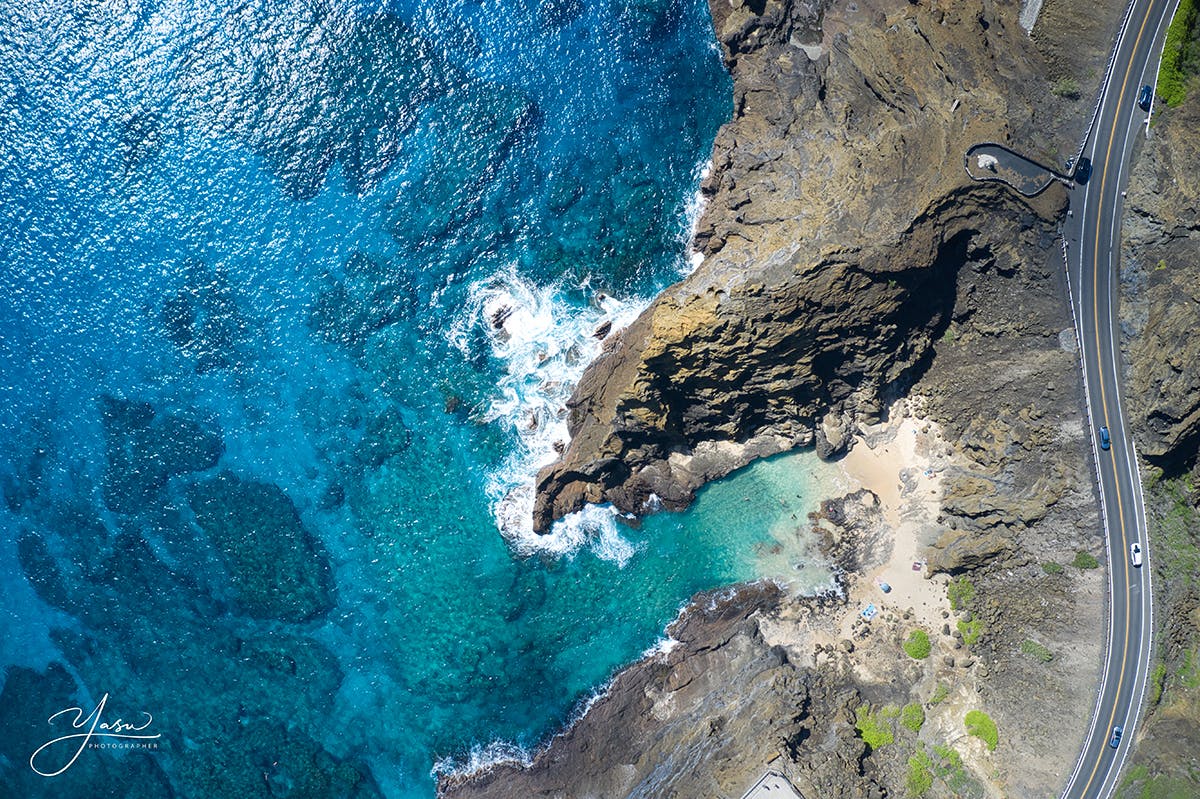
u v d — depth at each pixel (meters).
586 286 68.06
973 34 56.84
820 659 63.72
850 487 65.38
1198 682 54.91
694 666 64.88
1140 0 54.53
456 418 68.81
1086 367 57.09
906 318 60.19
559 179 68.75
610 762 62.91
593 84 68.88
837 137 60.41
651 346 58.59
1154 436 54.84
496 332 68.56
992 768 58.44
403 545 68.81
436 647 67.94
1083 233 55.94
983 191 54.78
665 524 67.50
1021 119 55.31
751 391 61.31
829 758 57.41
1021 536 60.66
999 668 61.06
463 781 66.00
